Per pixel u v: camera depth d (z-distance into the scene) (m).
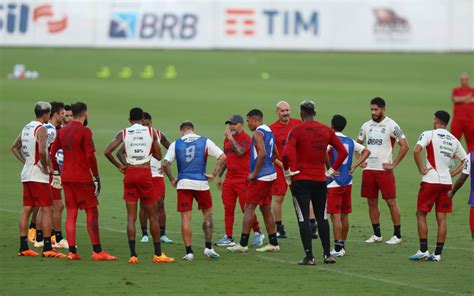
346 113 131.88
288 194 79.31
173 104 143.00
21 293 44.38
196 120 125.06
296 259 53.81
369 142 59.94
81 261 52.31
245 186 57.97
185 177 52.78
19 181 82.38
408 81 181.25
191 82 178.50
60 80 178.62
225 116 129.38
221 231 63.06
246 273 49.50
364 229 64.12
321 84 175.25
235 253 55.62
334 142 52.62
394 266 51.78
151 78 186.00
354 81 181.00
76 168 52.25
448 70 199.25
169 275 48.72
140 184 51.69
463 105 90.06
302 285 46.62
